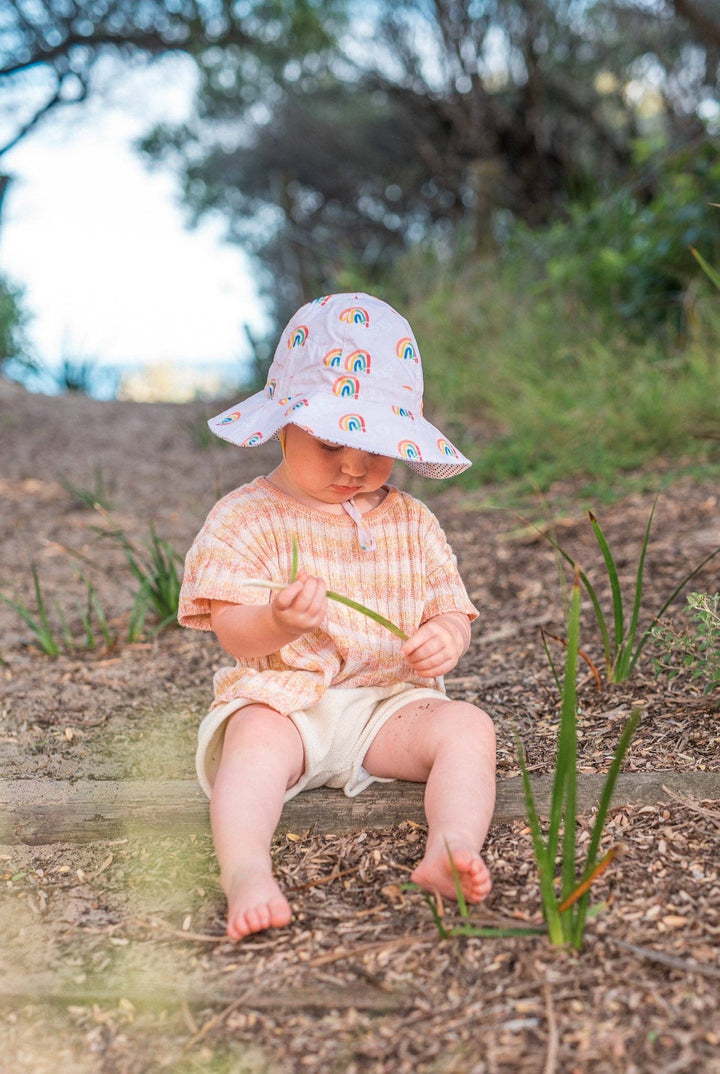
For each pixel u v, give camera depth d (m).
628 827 1.98
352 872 1.93
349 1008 1.54
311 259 12.33
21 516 5.70
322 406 2.00
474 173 11.06
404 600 2.15
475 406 7.10
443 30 12.94
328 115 16.98
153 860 2.06
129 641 3.61
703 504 4.29
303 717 2.00
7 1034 1.53
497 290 8.16
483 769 1.93
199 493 6.29
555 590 3.66
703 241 6.59
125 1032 1.53
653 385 5.43
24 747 2.59
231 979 1.62
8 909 1.88
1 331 10.98
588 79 12.85
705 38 9.71
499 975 1.57
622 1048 1.39
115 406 9.36
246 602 2.03
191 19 11.13
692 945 1.60
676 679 2.68
